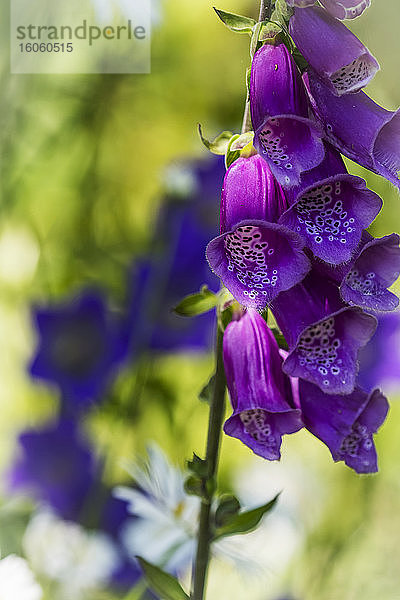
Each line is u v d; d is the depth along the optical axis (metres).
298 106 0.66
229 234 0.67
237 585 1.01
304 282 0.68
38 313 1.03
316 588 1.07
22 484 0.98
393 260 0.67
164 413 1.07
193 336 1.06
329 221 0.66
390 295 0.67
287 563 1.03
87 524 0.95
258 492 1.09
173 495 0.81
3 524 0.94
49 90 1.07
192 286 1.07
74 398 1.02
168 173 1.06
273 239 0.66
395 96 1.00
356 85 0.67
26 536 0.93
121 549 0.94
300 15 0.67
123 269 1.09
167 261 1.06
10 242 1.11
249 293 0.66
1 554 0.92
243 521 0.72
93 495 0.97
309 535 1.09
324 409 0.68
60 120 1.09
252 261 0.66
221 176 1.05
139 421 1.06
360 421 0.68
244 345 0.69
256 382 0.68
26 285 1.11
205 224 1.06
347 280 0.67
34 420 1.06
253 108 0.67
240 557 0.82
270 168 0.65
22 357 1.10
